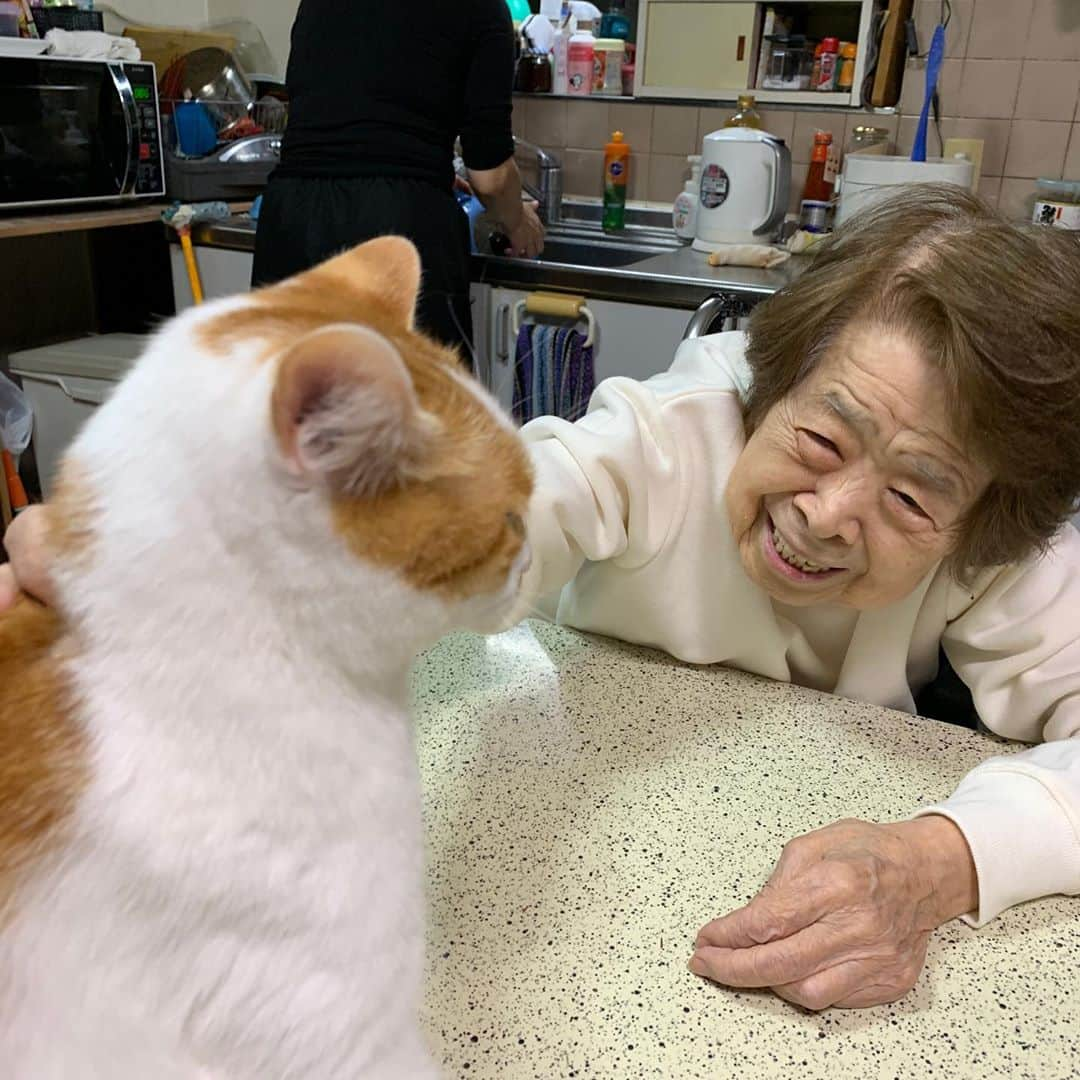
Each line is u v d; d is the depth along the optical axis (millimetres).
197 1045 368
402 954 404
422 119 1841
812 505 751
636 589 927
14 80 2041
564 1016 552
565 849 675
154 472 370
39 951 362
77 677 379
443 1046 529
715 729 820
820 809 727
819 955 565
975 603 892
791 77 2348
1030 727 851
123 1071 367
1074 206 2012
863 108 2277
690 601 917
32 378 2270
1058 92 2096
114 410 398
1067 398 685
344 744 390
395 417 355
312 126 1854
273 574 369
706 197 2258
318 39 1838
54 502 406
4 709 378
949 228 720
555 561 865
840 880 596
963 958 615
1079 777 708
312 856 373
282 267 1903
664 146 2523
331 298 464
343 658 395
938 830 661
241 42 2936
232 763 366
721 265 2117
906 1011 573
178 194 2439
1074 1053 547
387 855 399
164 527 366
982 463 705
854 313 735
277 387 331
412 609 399
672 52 2430
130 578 371
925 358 681
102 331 2916
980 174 2215
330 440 348
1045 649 834
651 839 688
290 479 351
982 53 2139
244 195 2541
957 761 795
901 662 930
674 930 613
